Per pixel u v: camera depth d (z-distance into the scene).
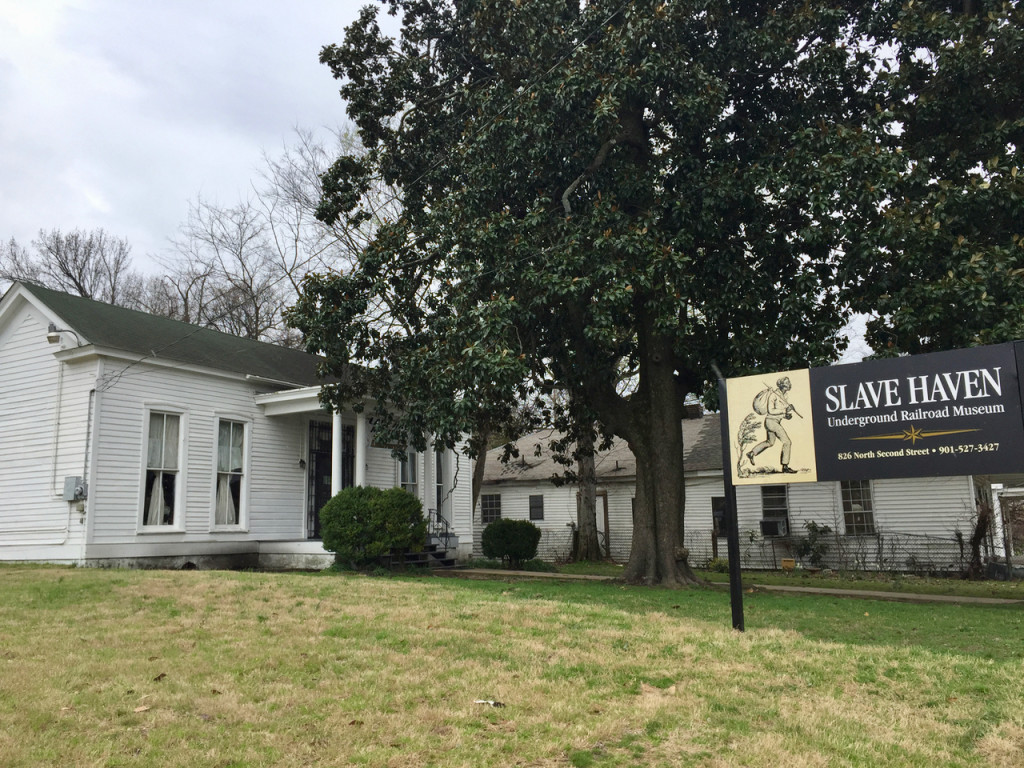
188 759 4.89
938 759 5.28
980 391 7.66
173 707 5.89
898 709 6.32
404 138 18.38
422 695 6.43
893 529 24.11
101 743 5.11
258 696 6.25
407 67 17.81
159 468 17.42
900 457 7.93
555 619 9.59
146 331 18.61
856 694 6.73
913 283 13.17
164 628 8.61
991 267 12.48
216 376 18.78
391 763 4.99
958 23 13.79
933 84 14.51
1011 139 14.68
